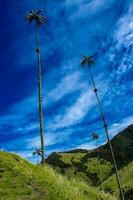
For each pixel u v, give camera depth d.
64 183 27.25
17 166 24.94
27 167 26.28
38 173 25.98
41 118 42.19
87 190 32.19
